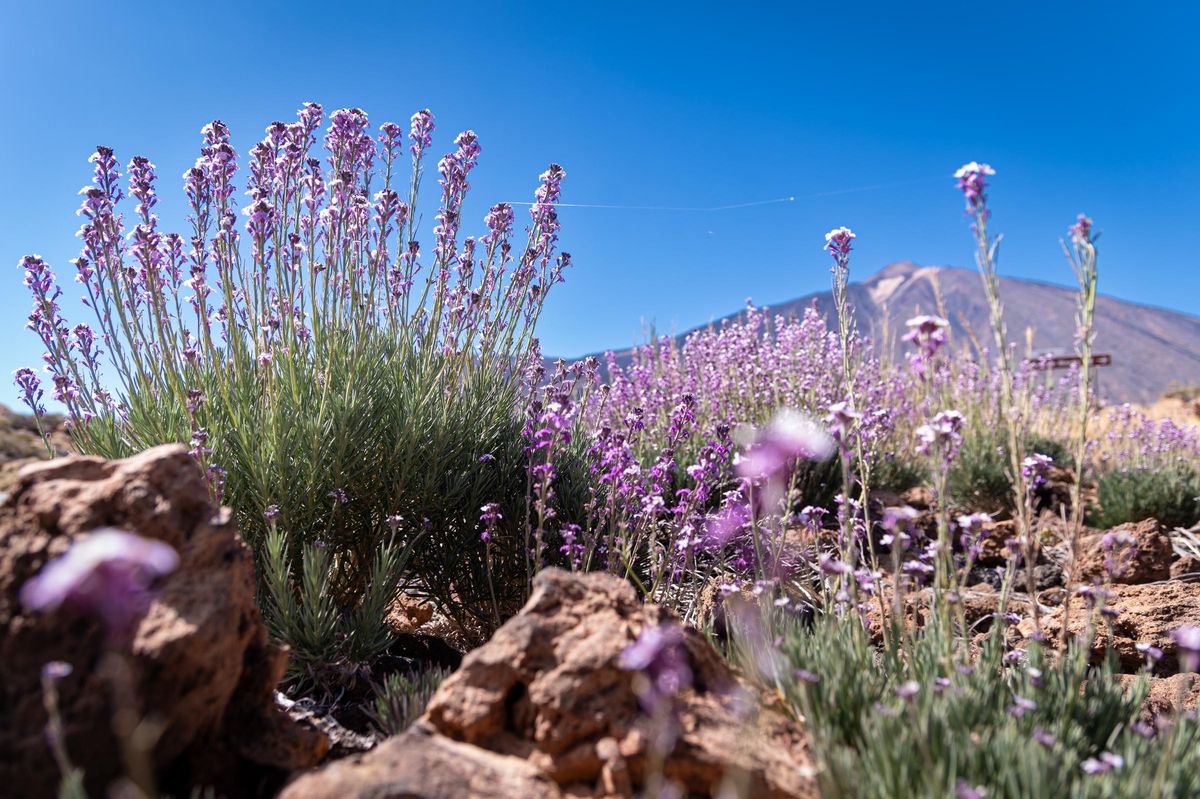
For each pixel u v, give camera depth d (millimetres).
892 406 7805
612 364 6746
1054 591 4906
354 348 4465
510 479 4871
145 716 2025
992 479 6879
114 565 1239
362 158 4738
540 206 4938
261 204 4113
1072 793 2113
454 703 2334
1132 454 8227
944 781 2162
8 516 2271
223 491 4027
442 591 4695
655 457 5785
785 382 7059
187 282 4160
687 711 2314
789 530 5152
